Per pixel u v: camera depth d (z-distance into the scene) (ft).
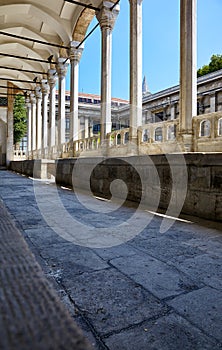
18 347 1.22
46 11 43.06
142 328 4.82
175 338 4.55
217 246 9.86
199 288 6.46
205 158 14.12
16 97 96.43
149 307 5.54
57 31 45.42
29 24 51.37
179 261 8.29
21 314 1.53
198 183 14.65
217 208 13.53
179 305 5.65
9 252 2.41
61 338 1.33
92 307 5.50
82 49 43.78
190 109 19.77
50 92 56.49
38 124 68.74
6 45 58.75
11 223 3.45
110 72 32.50
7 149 84.07
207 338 4.57
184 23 19.99
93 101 97.04
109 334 4.64
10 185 33.06
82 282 6.68
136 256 8.71
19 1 42.98
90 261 8.19
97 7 33.35
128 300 5.82
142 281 6.80
